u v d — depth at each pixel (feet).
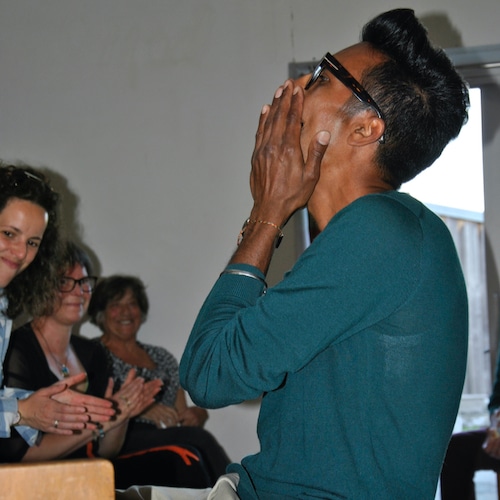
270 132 6.11
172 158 20.58
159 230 20.59
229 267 5.88
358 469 5.34
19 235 11.98
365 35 6.41
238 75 20.35
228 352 5.40
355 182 6.12
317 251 5.46
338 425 5.42
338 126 6.08
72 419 11.56
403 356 5.44
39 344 14.16
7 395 12.17
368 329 5.48
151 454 15.37
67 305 14.43
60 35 20.88
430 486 5.52
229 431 19.92
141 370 18.83
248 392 5.43
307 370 5.58
